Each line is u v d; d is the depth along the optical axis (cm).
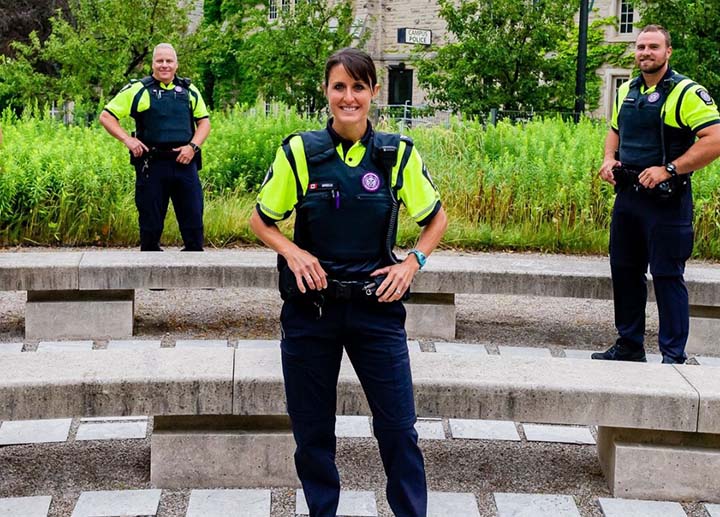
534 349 666
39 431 487
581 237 1055
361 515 399
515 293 665
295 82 2198
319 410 348
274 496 420
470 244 1066
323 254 334
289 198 334
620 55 2512
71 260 671
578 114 1852
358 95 323
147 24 2016
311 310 337
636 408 414
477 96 1889
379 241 334
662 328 543
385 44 2931
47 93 2128
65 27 2022
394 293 329
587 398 415
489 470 452
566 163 1120
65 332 668
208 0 2880
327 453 355
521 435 499
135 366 428
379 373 338
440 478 441
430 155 1227
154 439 423
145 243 800
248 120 1280
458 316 761
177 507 408
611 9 2522
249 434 425
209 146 1188
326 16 2212
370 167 330
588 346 680
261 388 413
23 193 1014
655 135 527
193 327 704
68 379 408
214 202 1100
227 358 443
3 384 402
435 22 2839
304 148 329
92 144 1129
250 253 724
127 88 777
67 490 421
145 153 778
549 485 437
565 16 1867
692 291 646
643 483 424
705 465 421
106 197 1034
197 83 2498
